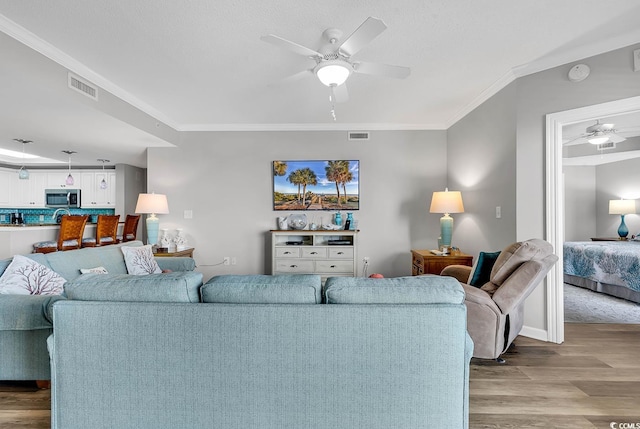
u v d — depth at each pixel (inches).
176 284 59.6
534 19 85.7
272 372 57.4
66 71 104.5
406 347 56.1
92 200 254.1
